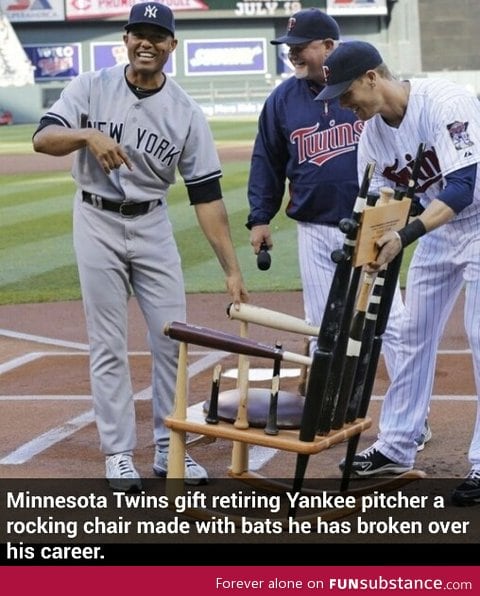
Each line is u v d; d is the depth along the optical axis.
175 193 18.11
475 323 4.71
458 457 5.35
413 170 4.48
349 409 4.47
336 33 5.50
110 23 52.25
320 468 5.19
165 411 5.07
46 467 5.25
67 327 8.88
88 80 4.91
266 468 5.20
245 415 4.30
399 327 5.47
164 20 4.73
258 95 47.72
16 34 52.19
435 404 6.34
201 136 4.97
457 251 4.77
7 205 16.61
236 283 5.03
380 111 4.55
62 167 22.72
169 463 4.46
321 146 5.56
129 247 4.96
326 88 4.46
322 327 4.08
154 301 5.04
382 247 4.21
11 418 6.16
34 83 46.97
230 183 18.77
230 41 52.62
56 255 12.41
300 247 5.77
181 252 12.45
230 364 7.33
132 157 4.89
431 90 4.52
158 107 4.88
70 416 6.18
